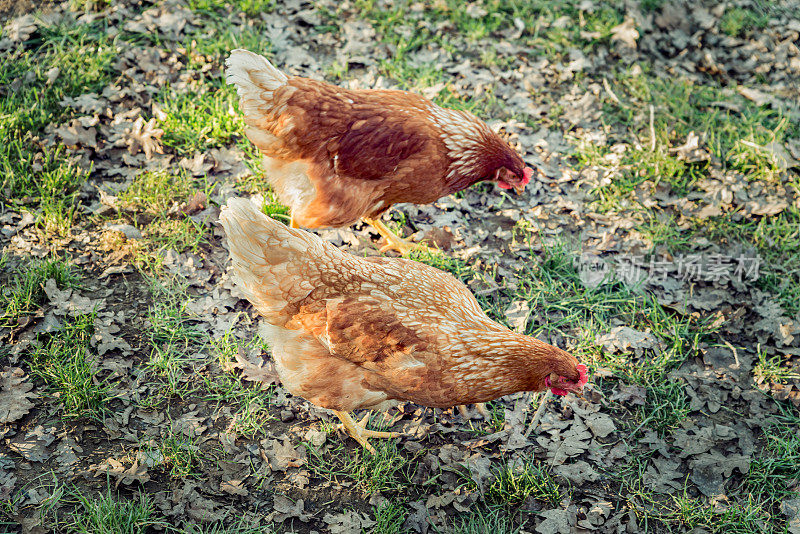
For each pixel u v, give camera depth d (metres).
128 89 1.99
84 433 1.59
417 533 1.55
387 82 2.10
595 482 1.61
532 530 1.57
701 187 1.99
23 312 1.67
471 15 2.25
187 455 1.58
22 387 1.60
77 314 1.68
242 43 2.08
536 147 2.03
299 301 1.51
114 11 2.11
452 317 1.54
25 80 1.95
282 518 1.54
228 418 1.63
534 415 1.67
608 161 2.01
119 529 1.50
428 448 1.63
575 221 1.93
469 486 1.59
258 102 1.64
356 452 1.61
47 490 1.53
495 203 1.94
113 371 1.64
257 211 1.48
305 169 1.69
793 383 1.72
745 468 1.62
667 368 1.74
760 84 2.20
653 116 2.08
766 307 1.82
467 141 1.72
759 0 2.38
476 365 1.53
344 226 1.74
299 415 1.64
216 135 1.94
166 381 1.65
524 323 1.76
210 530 1.53
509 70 2.16
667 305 1.81
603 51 2.23
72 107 1.94
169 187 1.86
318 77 2.07
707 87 2.18
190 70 2.04
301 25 2.19
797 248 1.90
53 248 1.76
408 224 1.89
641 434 1.67
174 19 2.11
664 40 2.26
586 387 1.71
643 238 1.91
